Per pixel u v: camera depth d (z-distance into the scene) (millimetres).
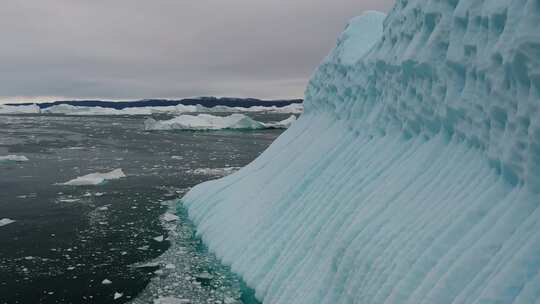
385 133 8250
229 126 53500
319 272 6637
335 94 11352
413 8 7734
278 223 8859
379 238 5742
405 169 6699
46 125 57906
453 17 6293
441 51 6633
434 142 6582
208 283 8344
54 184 18562
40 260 9773
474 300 3949
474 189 5156
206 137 42031
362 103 9562
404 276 4906
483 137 5418
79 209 14336
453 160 5902
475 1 5840
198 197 13188
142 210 14141
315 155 10008
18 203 15109
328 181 8664
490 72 5164
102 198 15930
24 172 21516
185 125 51531
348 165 8516
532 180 4379
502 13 5141
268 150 13133
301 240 7680
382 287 5035
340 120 10469
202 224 11672
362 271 5621
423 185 6070
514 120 4719
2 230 12039
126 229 12047
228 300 7629
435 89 6652
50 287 8336
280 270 7410
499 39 5012
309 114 12805
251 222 9633
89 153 29109
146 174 21203
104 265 9414
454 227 4855
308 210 8352
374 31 11883
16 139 37875
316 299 6207
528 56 4395
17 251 10367
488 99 5320
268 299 7227
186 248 10430
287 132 13266
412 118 7324
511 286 3736
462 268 4312
